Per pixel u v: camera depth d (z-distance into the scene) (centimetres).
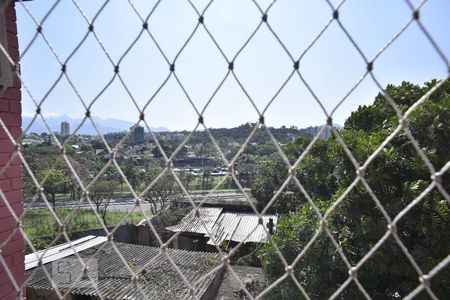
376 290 404
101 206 1856
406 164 398
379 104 610
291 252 436
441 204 346
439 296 353
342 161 452
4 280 230
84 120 147
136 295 627
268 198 1363
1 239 229
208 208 1552
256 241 1052
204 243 1302
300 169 610
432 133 399
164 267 773
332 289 404
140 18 135
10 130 238
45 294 624
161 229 1448
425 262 347
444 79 95
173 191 1656
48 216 1522
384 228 367
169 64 135
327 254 407
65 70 145
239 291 773
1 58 224
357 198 404
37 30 146
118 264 770
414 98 551
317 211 117
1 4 209
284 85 119
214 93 130
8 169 235
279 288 450
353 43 107
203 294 695
